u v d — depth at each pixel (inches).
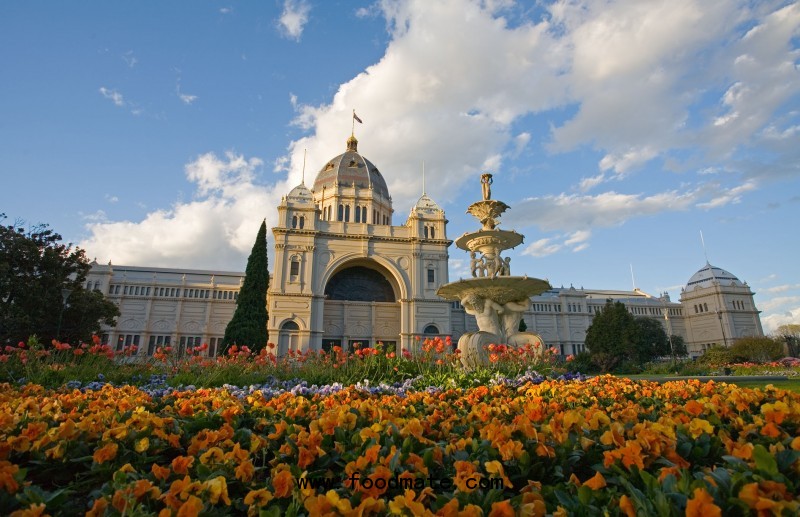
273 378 454.0
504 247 661.9
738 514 91.6
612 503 99.1
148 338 2682.1
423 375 435.8
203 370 479.5
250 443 151.8
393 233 2297.0
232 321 1640.0
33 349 455.2
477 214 681.0
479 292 597.9
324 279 2129.7
